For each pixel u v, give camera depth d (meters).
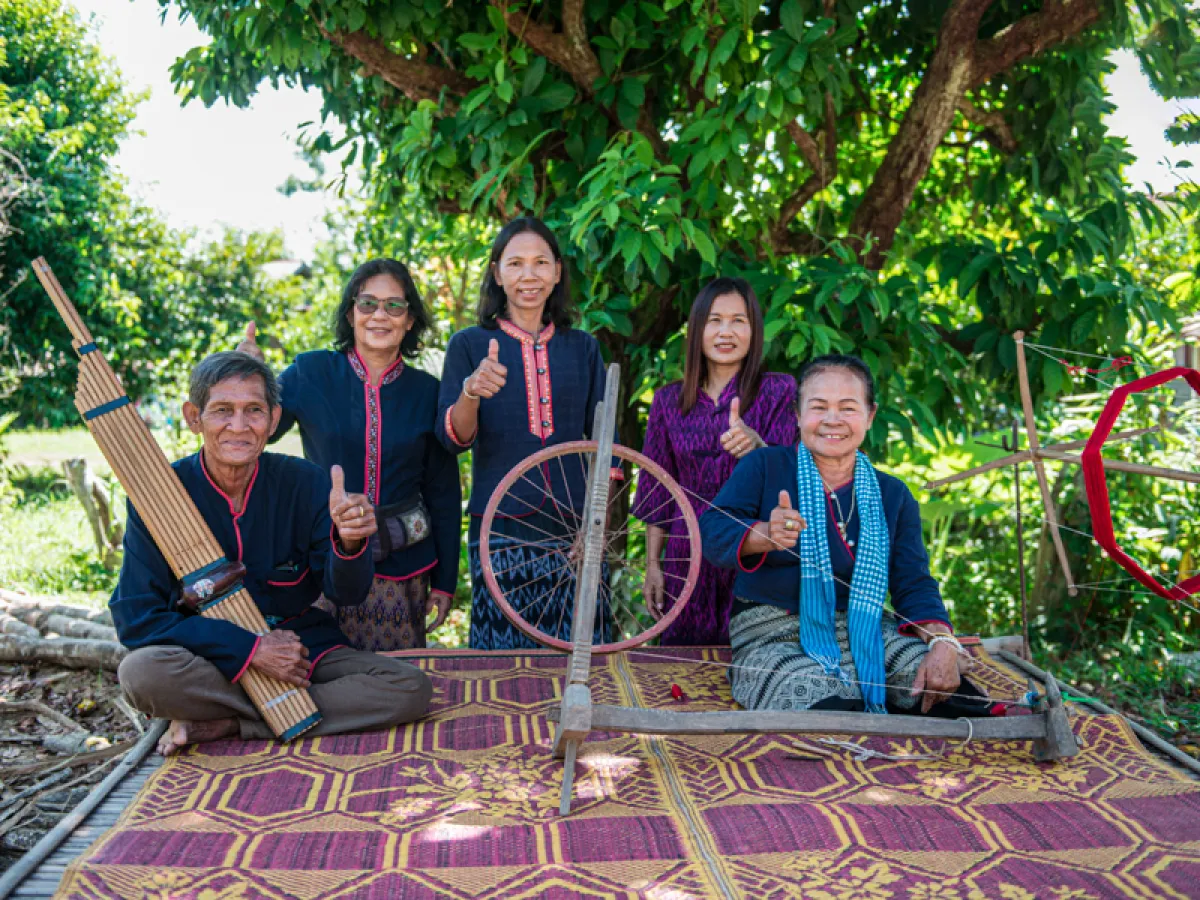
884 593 3.01
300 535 3.05
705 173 4.29
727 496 3.08
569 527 3.48
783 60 4.00
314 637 3.06
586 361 3.60
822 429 2.98
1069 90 4.86
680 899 2.00
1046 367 4.50
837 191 5.59
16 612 5.09
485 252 4.68
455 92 4.69
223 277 14.20
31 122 10.95
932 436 4.36
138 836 2.25
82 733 3.97
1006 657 3.69
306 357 3.50
